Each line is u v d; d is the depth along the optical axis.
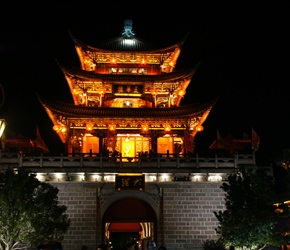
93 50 51.19
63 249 37.06
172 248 37.72
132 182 38.69
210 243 37.75
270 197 31.19
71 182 38.81
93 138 48.41
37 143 45.06
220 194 39.47
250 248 31.59
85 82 49.81
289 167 29.69
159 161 39.56
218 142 45.75
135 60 52.97
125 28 56.44
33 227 29.38
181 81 49.94
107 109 46.56
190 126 48.75
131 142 49.16
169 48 51.38
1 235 29.12
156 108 46.91
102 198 38.69
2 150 39.53
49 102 44.62
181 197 39.19
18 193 29.22
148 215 39.06
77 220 37.91
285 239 31.09
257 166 40.34
